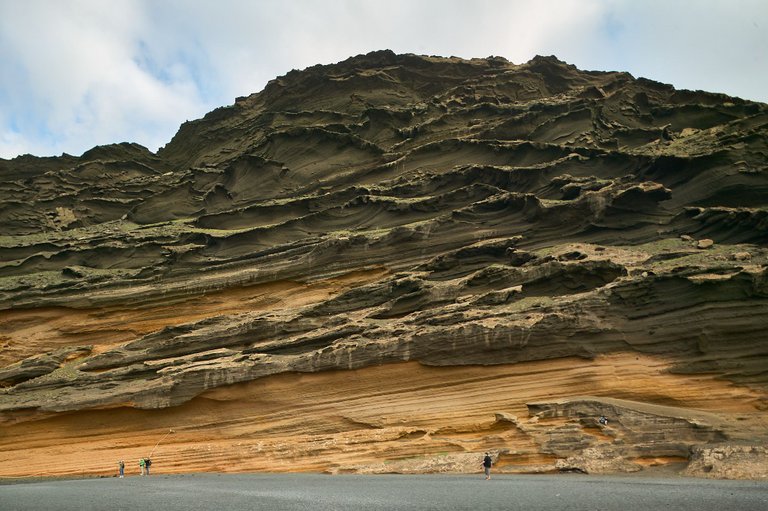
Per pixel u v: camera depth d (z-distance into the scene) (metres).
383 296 43.91
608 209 45.28
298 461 36.69
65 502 27.36
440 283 43.34
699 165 46.72
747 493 23.19
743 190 44.69
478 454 32.78
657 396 34.41
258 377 40.91
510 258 44.88
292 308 46.97
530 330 37.12
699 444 29.56
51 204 70.62
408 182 56.25
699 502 21.73
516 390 36.69
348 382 39.66
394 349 38.97
